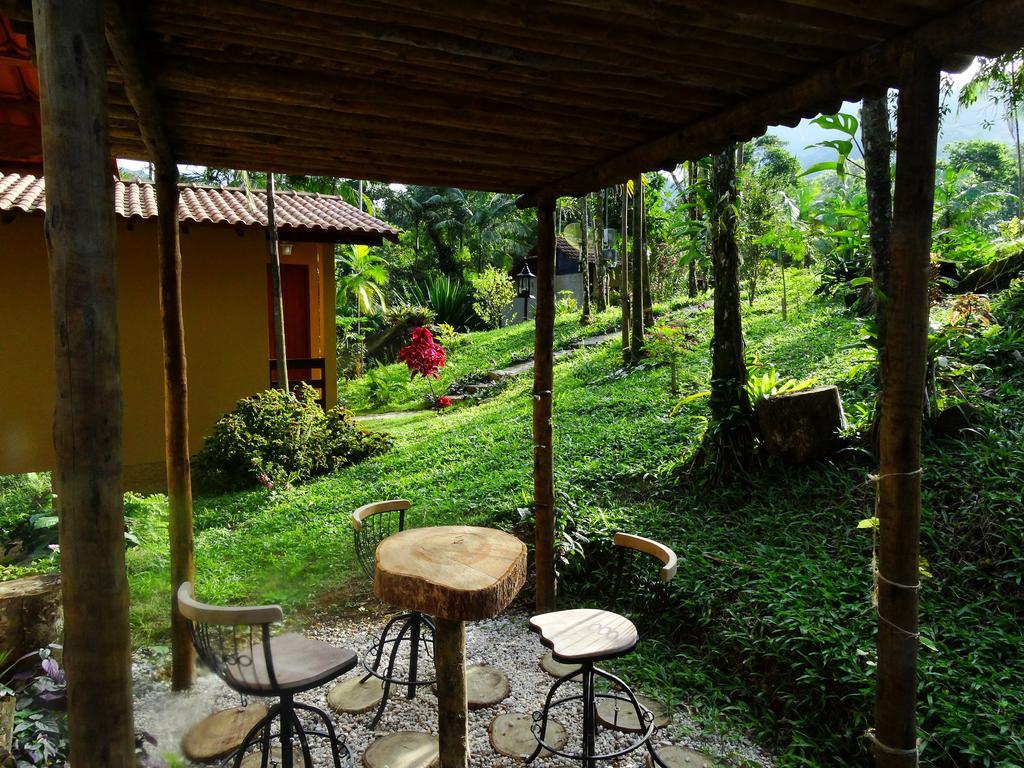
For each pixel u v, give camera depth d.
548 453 4.02
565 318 15.88
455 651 2.54
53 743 2.54
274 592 4.41
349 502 6.05
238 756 2.34
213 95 2.51
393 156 3.34
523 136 3.06
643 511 4.76
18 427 7.01
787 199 10.18
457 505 5.45
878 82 2.28
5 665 2.97
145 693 3.29
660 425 6.32
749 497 4.73
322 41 2.13
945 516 3.79
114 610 1.43
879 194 4.30
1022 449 4.12
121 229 7.33
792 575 3.62
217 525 5.99
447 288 20.91
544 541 4.04
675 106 2.69
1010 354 5.28
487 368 13.33
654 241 13.75
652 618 3.11
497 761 2.77
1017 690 2.70
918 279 2.09
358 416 11.58
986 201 9.14
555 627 2.60
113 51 2.00
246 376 8.02
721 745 2.85
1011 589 3.30
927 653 2.97
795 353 7.25
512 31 2.08
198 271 7.75
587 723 2.48
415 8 1.92
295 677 2.21
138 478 7.52
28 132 4.04
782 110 2.50
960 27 1.89
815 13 1.98
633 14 1.95
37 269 7.02
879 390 4.91
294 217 8.65
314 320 10.24
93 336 1.38
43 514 4.68
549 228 4.01
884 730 2.22
